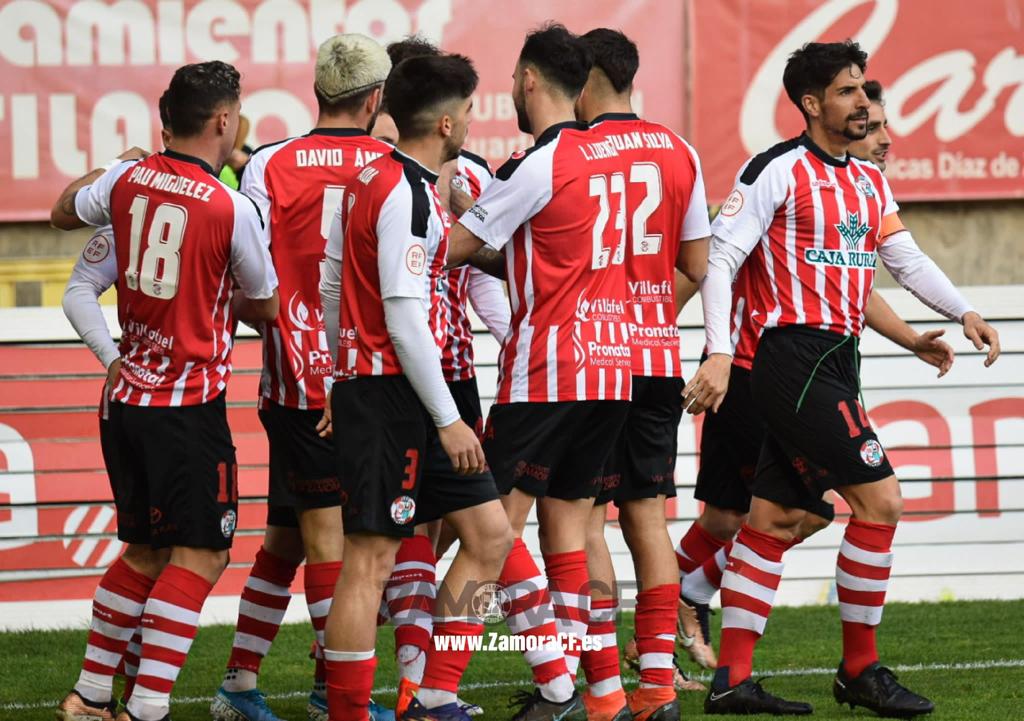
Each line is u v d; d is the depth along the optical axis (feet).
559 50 48.32
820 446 53.11
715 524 62.75
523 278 47.91
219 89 48.65
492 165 90.17
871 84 65.46
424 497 46.26
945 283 57.77
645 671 51.21
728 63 91.25
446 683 46.57
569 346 47.78
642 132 50.03
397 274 42.65
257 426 78.84
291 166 52.42
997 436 81.56
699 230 51.88
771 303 54.19
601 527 52.54
